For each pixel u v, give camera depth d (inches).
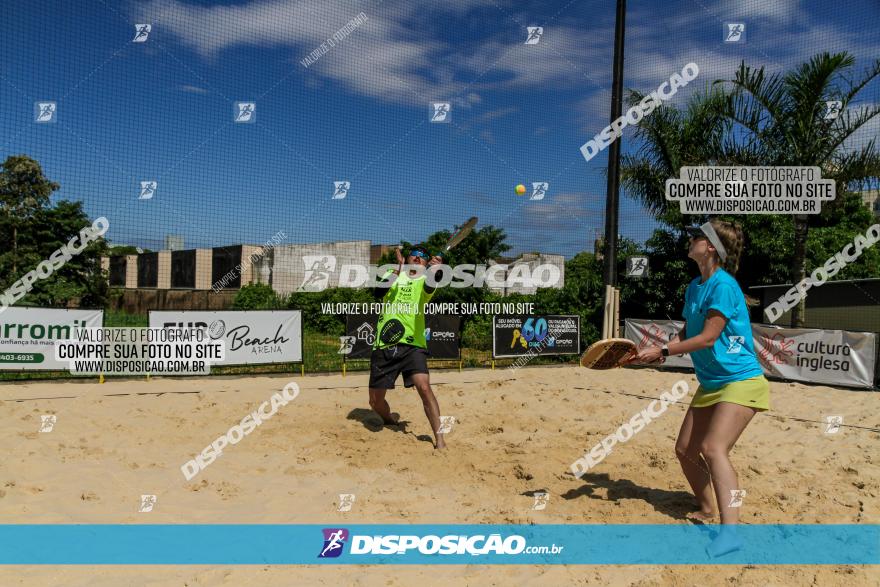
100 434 243.0
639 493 180.9
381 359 245.9
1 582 117.6
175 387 390.9
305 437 243.4
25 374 416.8
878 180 505.0
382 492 180.2
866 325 526.9
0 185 850.1
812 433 265.7
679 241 655.8
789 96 505.7
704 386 152.6
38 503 164.7
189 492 178.4
